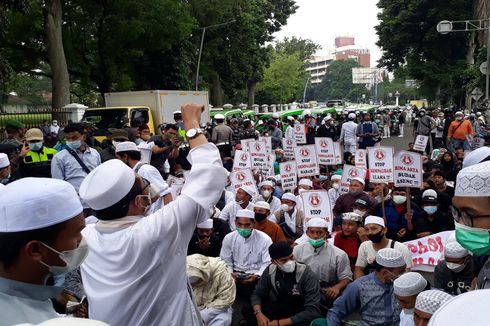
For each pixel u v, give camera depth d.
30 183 1.82
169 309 2.21
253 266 6.26
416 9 42.94
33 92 59.28
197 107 2.48
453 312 0.90
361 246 5.92
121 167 2.34
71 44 26.27
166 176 8.65
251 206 7.73
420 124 20.12
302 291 5.19
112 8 25.98
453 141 15.88
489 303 0.90
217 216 7.75
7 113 17.25
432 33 42.31
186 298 2.30
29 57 26.12
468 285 4.23
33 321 1.73
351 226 6.36
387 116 34.66
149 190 2.41
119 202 2.27
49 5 21.14
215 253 6.78
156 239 2.13
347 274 5.79
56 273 1.84
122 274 2.18
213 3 35.97
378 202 7.71
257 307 5.26
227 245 6.35
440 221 7.16
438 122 20.50
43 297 1.82
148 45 27.84
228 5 36.53
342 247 6.49
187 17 27.98
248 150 11.19
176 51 31.38
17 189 1.78
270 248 5.18
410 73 45.09
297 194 9.00
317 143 11.09
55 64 21.47
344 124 18.75
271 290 5.27
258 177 10.43
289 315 5.20
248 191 7.68
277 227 6.89
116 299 2.16
